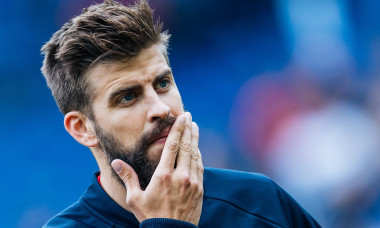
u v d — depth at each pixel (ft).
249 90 114.21
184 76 118.32
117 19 20.85
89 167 98.17
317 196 83.56
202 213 22.89
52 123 102.53
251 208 23.58
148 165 21.08
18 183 97.04
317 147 88.84
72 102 22.40
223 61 118.32
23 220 93.25
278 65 115.44
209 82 117.60
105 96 21.13
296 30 114.52
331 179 83.10
